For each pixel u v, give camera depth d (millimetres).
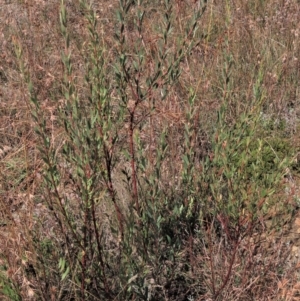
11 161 4262
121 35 2773
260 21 5973
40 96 4320
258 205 2898
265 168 4203
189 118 3332
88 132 2660
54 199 2959
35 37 5609
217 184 3211
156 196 3104
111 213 3490
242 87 4863
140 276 3016
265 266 3176
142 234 3066
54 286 2934
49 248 3100
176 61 2875
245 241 3268
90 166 2715
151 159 3398
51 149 2779
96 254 3037
